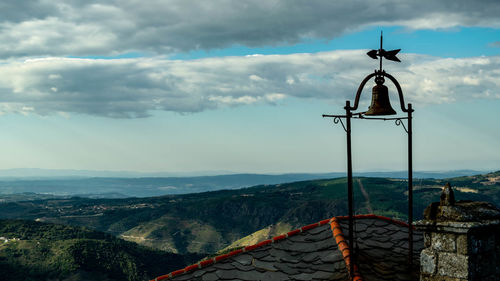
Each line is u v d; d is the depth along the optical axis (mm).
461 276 6172
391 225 9875
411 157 8094
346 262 7766
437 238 6543
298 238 9453
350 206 7391
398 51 7680
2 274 125438
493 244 6504
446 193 6680
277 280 8000
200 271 9086
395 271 7707
